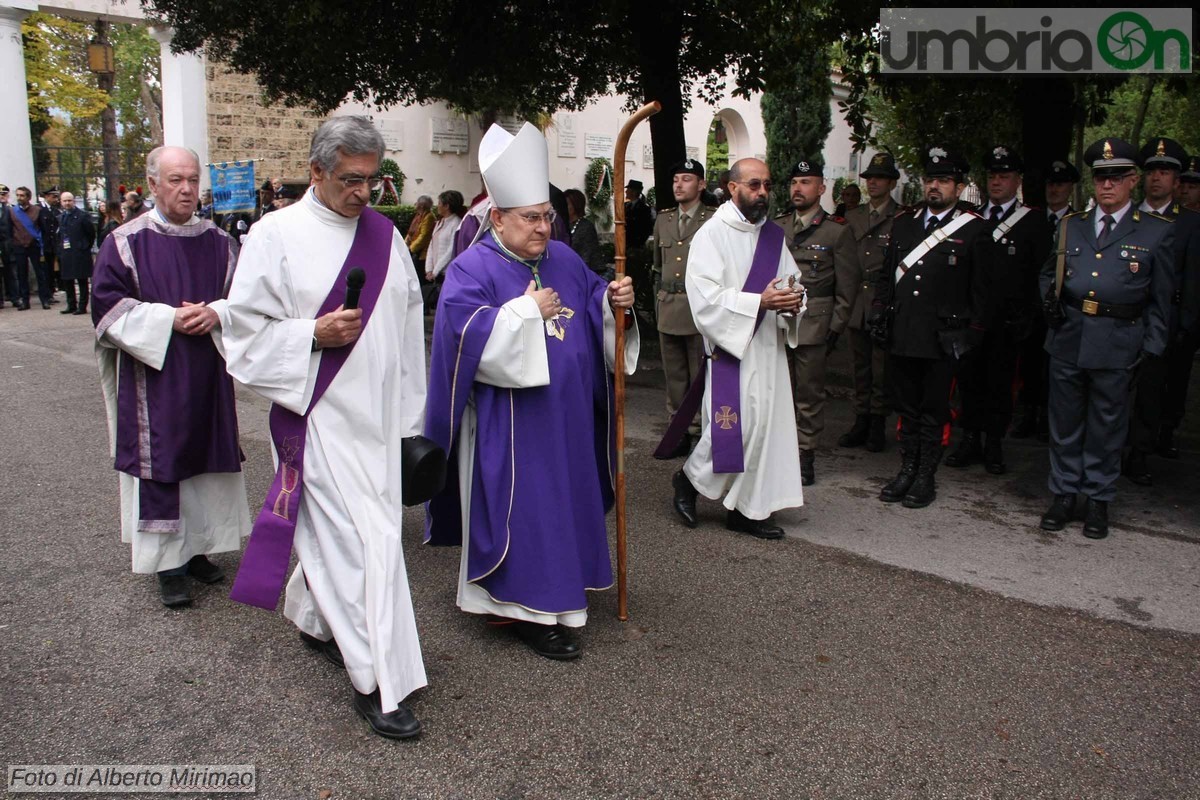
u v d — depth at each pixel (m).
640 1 9.08
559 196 7.45
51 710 3.21
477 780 2.87
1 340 10.90
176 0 9.67
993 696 3.39
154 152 3.95
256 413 7.48
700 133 23.09
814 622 3.96
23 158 16.42
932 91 10.13
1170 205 5.65
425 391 3.37
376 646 2.98
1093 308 4.77
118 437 3.88
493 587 3.60
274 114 17.98
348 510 3.04
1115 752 3.07
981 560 4.65
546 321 3.57
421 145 19.12
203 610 4.02
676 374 6.46
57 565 4.47
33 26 23.12
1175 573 4.50
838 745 3.07
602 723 3.18
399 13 9.23
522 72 10.76
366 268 3.12
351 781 2.85
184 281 3.96
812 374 5.76
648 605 4.11
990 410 6.06
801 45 9.61
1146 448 5.85
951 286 5.18
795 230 6.01
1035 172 8.45
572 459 3.65
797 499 4.93
